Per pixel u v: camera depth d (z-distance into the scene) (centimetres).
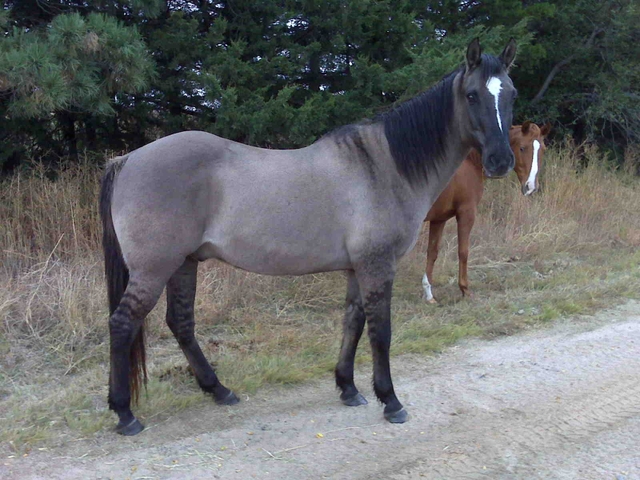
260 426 382
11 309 518
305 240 374
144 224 362
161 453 345
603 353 508
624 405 412
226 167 374
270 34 866
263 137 765
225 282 608
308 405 415
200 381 411
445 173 401
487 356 507
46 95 539
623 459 343
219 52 772
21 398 404
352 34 862
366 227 376
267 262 379
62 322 501
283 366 459
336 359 480
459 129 391
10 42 573
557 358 500
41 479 314
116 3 727
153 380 432
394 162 384
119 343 364
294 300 621
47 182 695
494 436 370
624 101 1284
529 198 942
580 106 1338
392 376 465
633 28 1292
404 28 889
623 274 746
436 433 375
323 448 355
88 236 680
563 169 1033
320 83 916
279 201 370
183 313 409
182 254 371
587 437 369
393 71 851
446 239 838
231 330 548
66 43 574
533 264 788
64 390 418
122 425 365
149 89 760
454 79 391
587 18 1309
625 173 1239
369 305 384
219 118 738
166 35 754
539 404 415
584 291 666
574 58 1319
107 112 668
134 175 369
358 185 377
